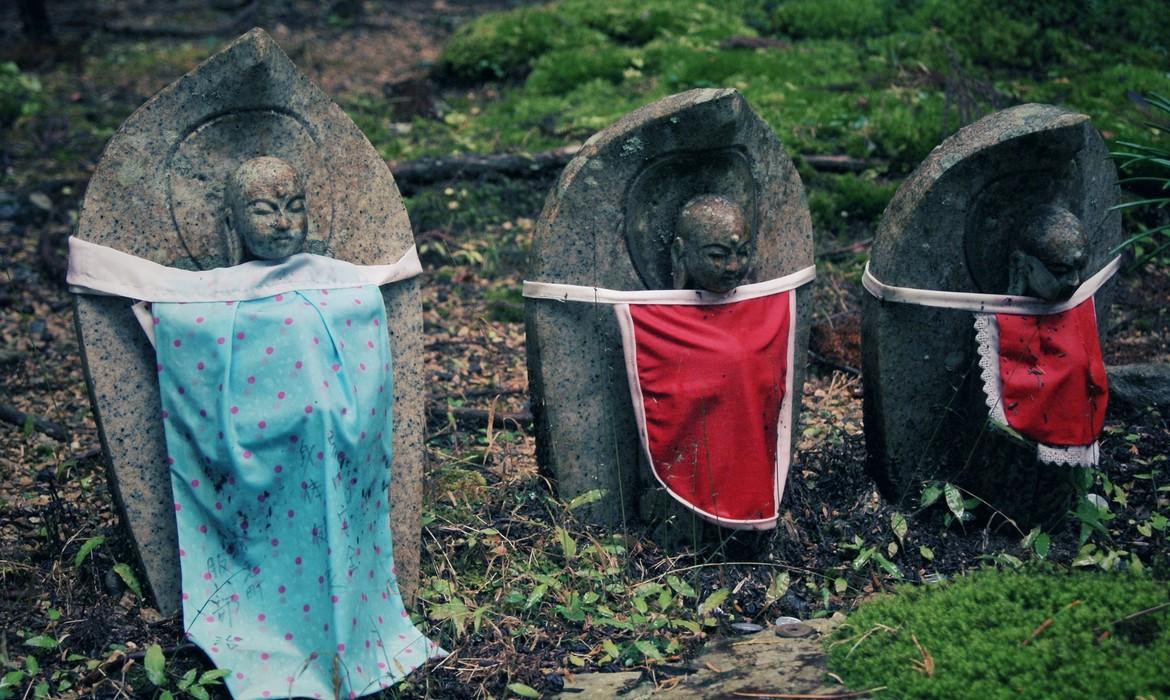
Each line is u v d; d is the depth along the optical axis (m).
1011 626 3.18
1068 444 3.89
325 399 3.35
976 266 3.94
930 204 3.86
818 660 3.25
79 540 3.86
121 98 8.91
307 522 3.36
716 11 8.98
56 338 5.77
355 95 8.63
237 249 3.46
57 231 6.79
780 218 3.99
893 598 3.45
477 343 5.71
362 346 3.52
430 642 3.48
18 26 10.77
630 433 3.97
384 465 3.59
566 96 7.93
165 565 3.52
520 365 5.50
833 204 6.45
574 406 3.93
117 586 3.63
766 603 3.70
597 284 3.86
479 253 6.47
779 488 3.97
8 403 5.14
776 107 7.23
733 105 3.69
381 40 10.44
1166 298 5.74
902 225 3.89
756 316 3.89
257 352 3.36
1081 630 3.12
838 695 3.05
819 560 3.95
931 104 7.09
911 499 4.15
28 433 4.26
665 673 3.32
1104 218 4.11
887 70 7.75
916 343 3.99
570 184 3.79
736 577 3.85
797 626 3.48
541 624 3.60
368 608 3.46
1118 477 4.30
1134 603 3.20
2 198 6.95
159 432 3.48
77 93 8.94
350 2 11.14
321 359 3.40
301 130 3.58
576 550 3.86
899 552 3.97
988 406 3.88
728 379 3.76
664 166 3.79
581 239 3.83
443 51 8.91
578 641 3.52
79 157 7.79
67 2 11.73
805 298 4.10
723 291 3.82
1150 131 6.55
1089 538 4.00
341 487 3.38
